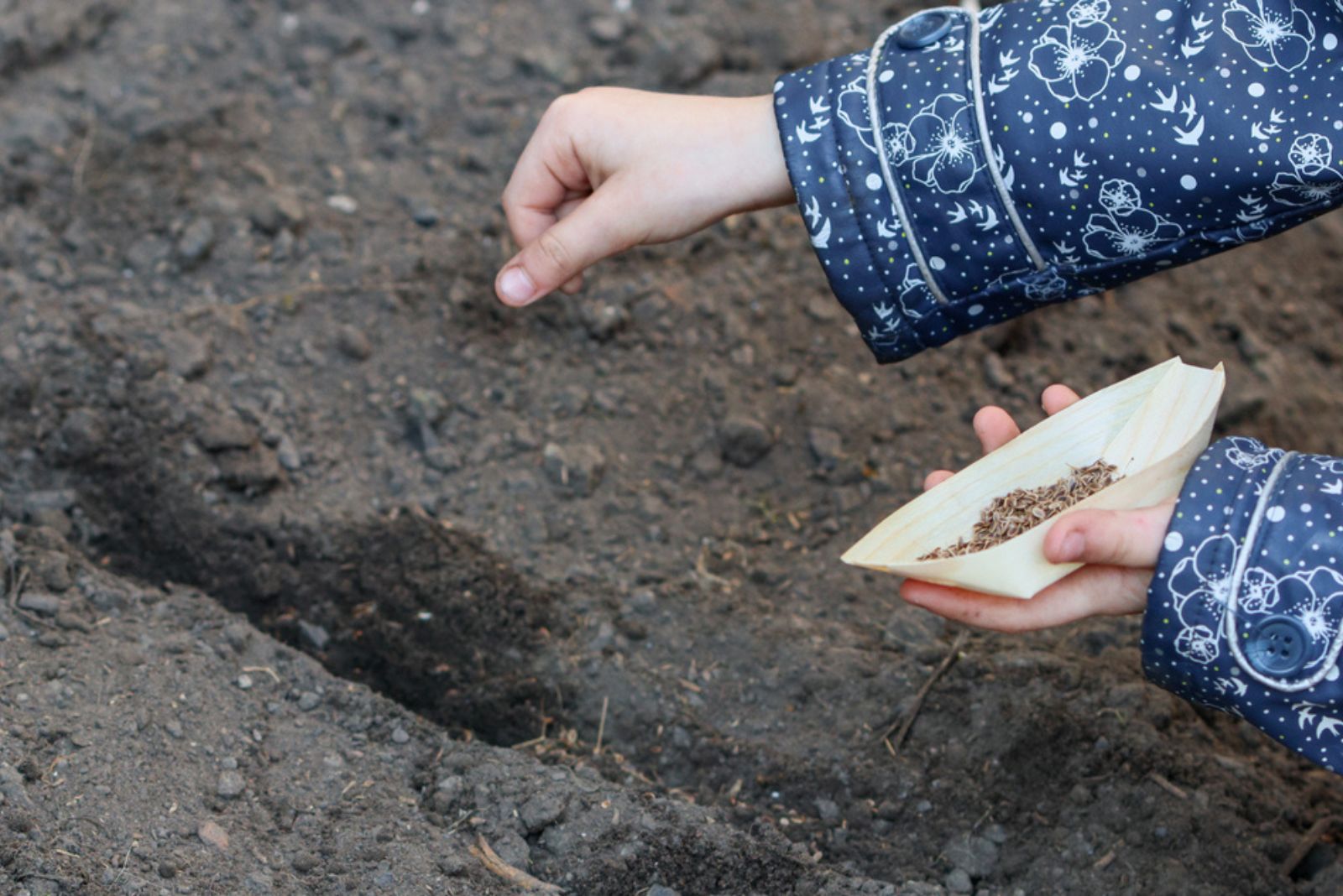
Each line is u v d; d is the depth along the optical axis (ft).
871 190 3.27
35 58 4.53
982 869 3.43
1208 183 3.19
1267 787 3.55
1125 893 3.39
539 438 4.02
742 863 3.36
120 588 3.62
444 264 4.24
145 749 3.34
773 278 4.31
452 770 3.45
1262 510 3.01
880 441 4.07
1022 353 4.28
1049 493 3.26
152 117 4.44
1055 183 3.23
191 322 4.08
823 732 3.60
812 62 4.68
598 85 4.58
